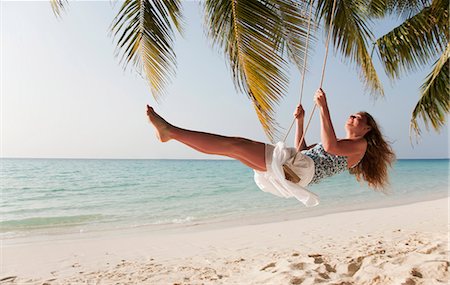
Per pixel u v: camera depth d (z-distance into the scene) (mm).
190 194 20312
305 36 4523
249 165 3115
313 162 3105
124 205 16328
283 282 4340
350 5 5863
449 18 6062
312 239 7922
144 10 4945
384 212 11773
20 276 5809
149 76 5098
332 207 14008
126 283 5227
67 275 5801
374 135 3379
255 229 9445
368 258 5020
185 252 7195
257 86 4535
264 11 4500
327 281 4301
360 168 3477
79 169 43781
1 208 15719
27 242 8695
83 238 9125
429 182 27188
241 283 4691
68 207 15898
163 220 12141
